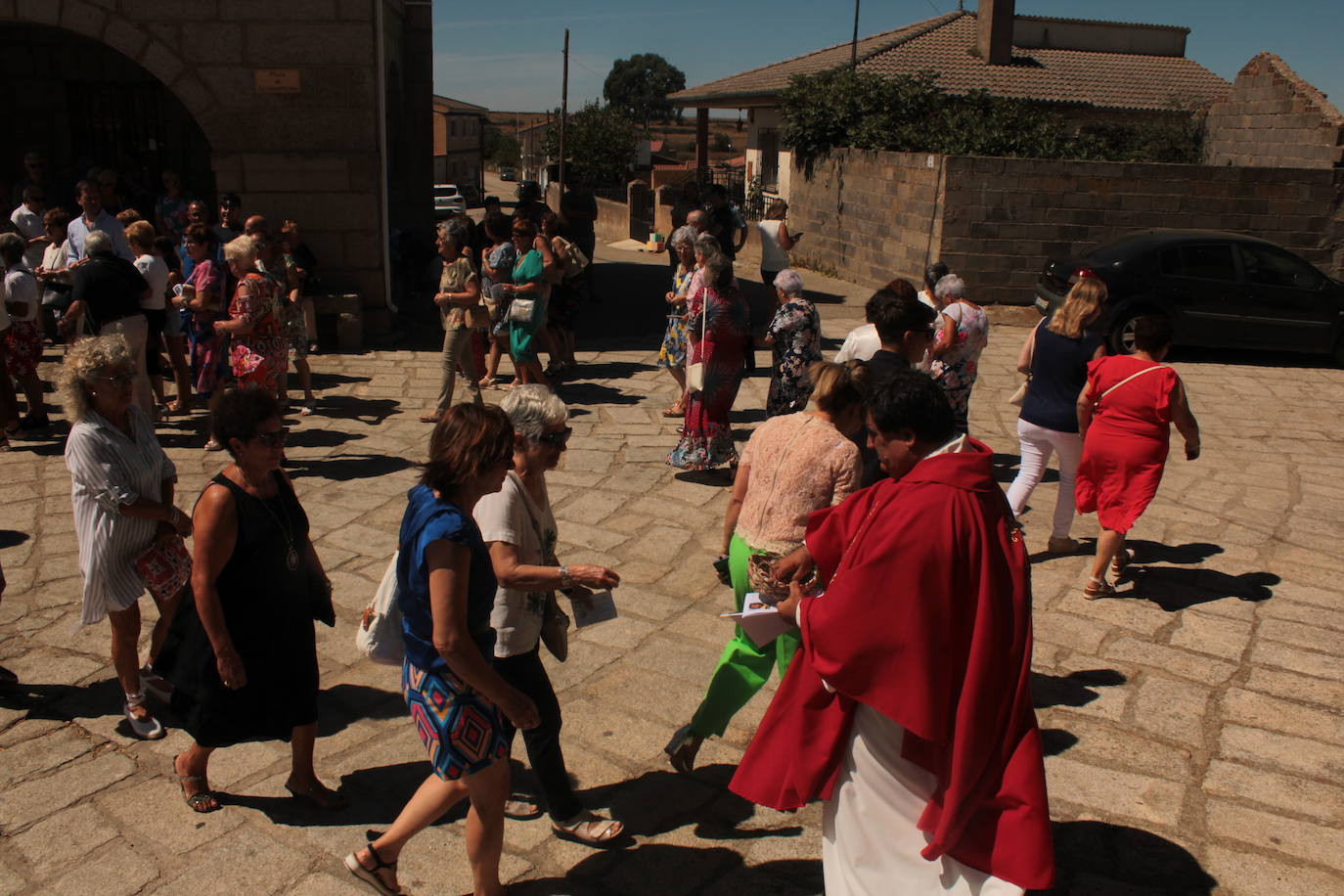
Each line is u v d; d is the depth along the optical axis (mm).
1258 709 4477
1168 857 3533
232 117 10953
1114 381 5312
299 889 3330
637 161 47094
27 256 10250
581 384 10016
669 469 7539
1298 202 14617
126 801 3770
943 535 2672
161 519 4070
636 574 5812
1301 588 5734
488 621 3039
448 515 2877
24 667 4680
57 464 7320
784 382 6438
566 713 4422
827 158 18703
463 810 3771
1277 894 3355
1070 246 14656
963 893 2762
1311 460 8320
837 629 2727
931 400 2822
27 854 3473
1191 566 6027
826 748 2910
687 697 4566
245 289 7223
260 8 10695
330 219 11258
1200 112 19828
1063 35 25125
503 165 101938
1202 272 11727
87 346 3898
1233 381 11094
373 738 4230
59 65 14344
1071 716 4406
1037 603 5508
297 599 3551
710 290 6906
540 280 8672
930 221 14859
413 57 15367
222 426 3346
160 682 4441
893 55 22844
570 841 3609
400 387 9633
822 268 19141
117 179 12523
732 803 3844
